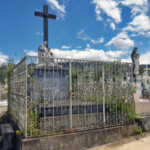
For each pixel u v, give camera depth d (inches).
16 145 172.7
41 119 172.1
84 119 197.2
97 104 204.8
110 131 201.3
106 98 222.1
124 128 214.1
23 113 169.8
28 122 164.7
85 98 200.1
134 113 233.8
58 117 181.5
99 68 212.8
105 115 212.7
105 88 220.1
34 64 178.1
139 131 224.1
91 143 185.5
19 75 197.3
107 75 221.9
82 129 190.1
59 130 179.2
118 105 226.2
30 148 152.3
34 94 177.2
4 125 207.0
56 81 250.8
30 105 171.2
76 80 206.1
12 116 248.4
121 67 232.5
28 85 172.6
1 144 179.8
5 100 451.2
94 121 201.9
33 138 156.6
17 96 207.5
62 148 167.8
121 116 223.1
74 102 209.6
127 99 233.6
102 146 188.9
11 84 269.0
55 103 201.9
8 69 284.8
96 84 209.9
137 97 251.6
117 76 229.1
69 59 188.2
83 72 202.5
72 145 173.3
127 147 186.9
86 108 204.5
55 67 252.4
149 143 197.5
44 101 174.1
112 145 191.8
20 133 167.0
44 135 165.9
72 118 190.2
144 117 235.5
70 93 184.7
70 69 187.0
